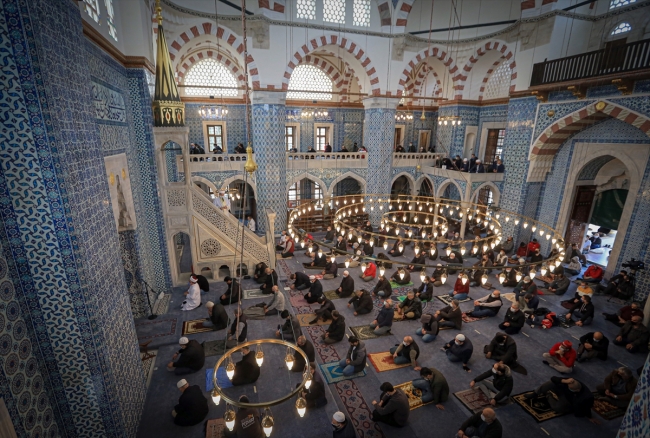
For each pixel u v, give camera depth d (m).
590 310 9.27
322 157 17.44
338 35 14.94
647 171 10.88
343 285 10.61
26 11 3.32
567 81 11.59
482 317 9.62
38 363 4.04
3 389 3.35
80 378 4.31
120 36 8.29
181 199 10.60
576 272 12.53
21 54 3.39
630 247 11.40
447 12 16.22
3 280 3.60
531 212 14.85
